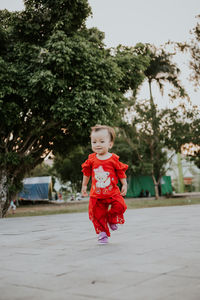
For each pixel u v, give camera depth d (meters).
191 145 26.03
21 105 11.91
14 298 1.55
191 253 2.61
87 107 10.70
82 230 4.89
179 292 1.54
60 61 10.33
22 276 2.02
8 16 13.28
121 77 12.35
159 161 28.75
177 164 47.94
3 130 12.27
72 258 2.60
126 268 2.13
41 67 10.86
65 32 12.30
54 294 1.59
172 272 1.96
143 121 25.48
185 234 3.88
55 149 14.80
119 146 30.20
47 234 4.53
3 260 2.64
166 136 25.36
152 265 2.19
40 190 32.53
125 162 30.11
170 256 2.50
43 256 2.76
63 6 12.13
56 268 2.23
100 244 3.33
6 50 12.38
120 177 3.55
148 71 26.48
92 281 1.82
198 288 1.60
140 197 34.53
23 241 3.88
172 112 25.23
